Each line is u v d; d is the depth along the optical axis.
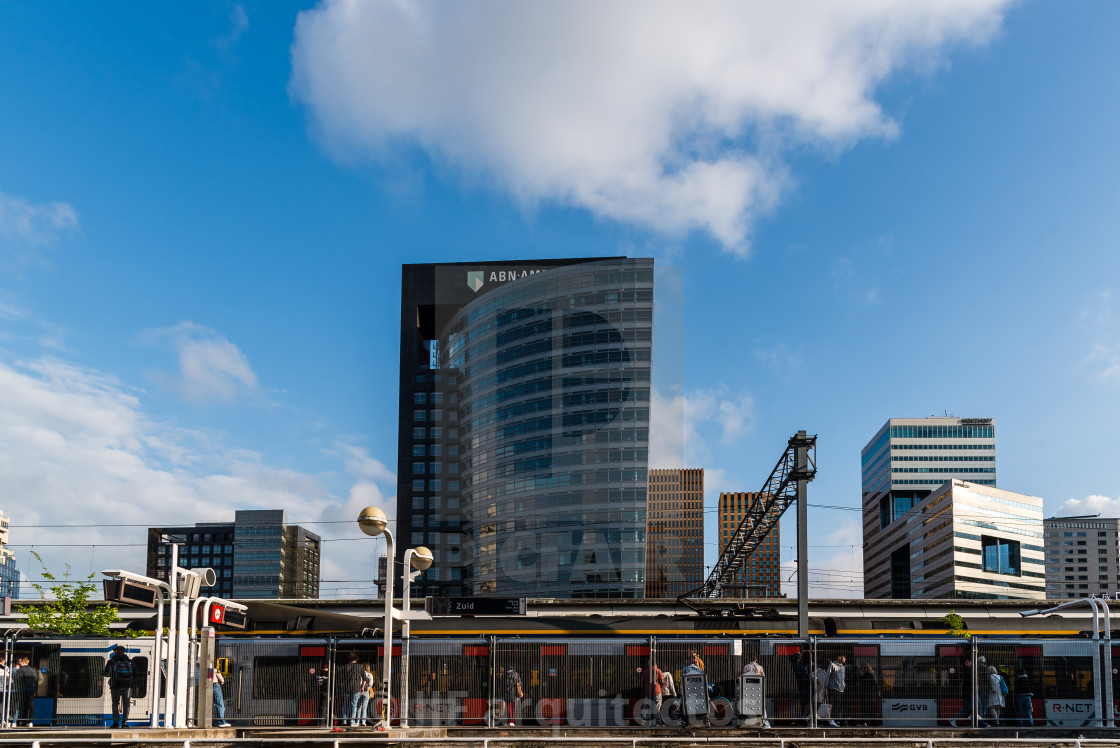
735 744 17.38
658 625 23.03
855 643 20.69
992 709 20.14
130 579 19.08
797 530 28.05
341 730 17.95
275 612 24.16
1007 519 199.00
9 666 21.47
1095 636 23.77
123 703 20.27
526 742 17.14
